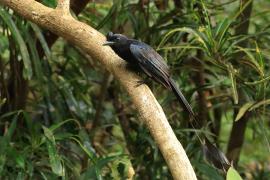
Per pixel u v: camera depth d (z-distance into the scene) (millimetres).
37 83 9477
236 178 5812
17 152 7539
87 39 6504
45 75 9211
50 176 8031
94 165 7680
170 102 9008
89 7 9742
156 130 5594
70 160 8711
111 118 10000
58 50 10742
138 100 5918
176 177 5277
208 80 10039
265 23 10625
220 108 10016
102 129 10039
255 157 12047
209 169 8219
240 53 8516
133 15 9062
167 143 5461
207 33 7559
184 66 8625
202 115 9180
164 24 9281
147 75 6633
